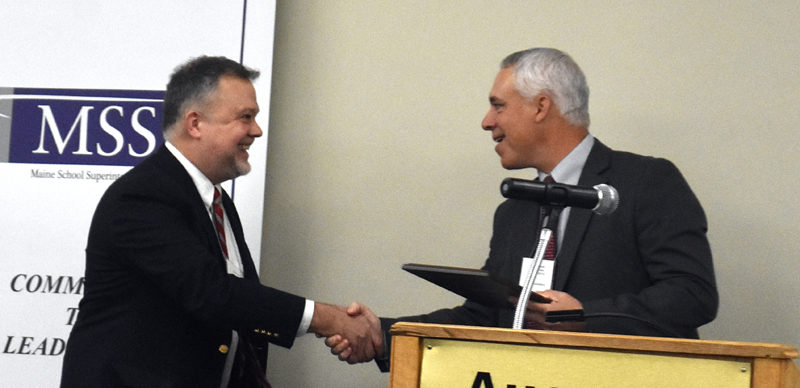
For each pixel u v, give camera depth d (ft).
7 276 12.09
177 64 12.34
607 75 12.72
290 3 13.08
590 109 12.70
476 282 8.09
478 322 11.20
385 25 13.07
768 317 12.24
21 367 11.94
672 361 6.26
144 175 9.99
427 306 12.75
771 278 12.27
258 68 12.21
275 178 13.02
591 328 9.29
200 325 9.82
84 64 12.43
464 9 13.02
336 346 10.32
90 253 9.93
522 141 10.69
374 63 13.05
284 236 12.95
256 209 12.01
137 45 12.41
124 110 12.34
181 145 10.46
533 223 10.69
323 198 12.97
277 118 13.09
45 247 12.13
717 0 12.66
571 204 7.73
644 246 9.97
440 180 12.87
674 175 10.28
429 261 12.78
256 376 10.27
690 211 10.05
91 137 12.32
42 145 12.33
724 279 12.34
